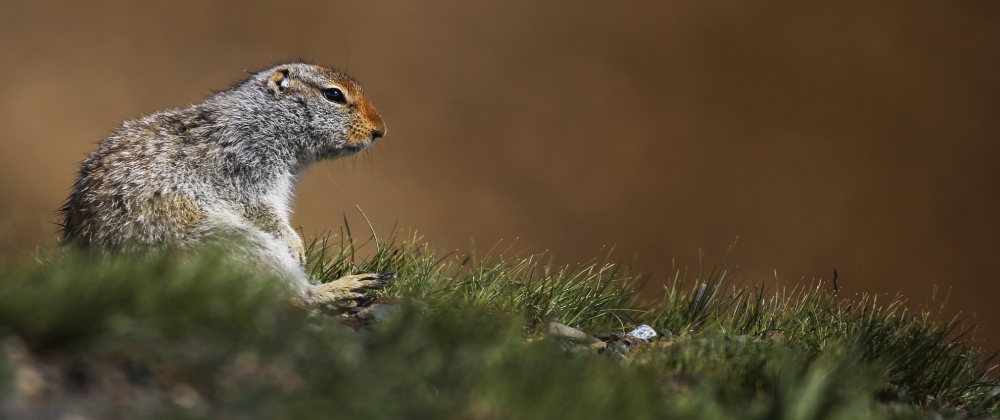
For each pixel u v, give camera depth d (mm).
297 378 6859
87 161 12094
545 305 11672
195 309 7031
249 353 7035
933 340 11047
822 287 12773
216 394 6504
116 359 6598
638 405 6922
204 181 12281
